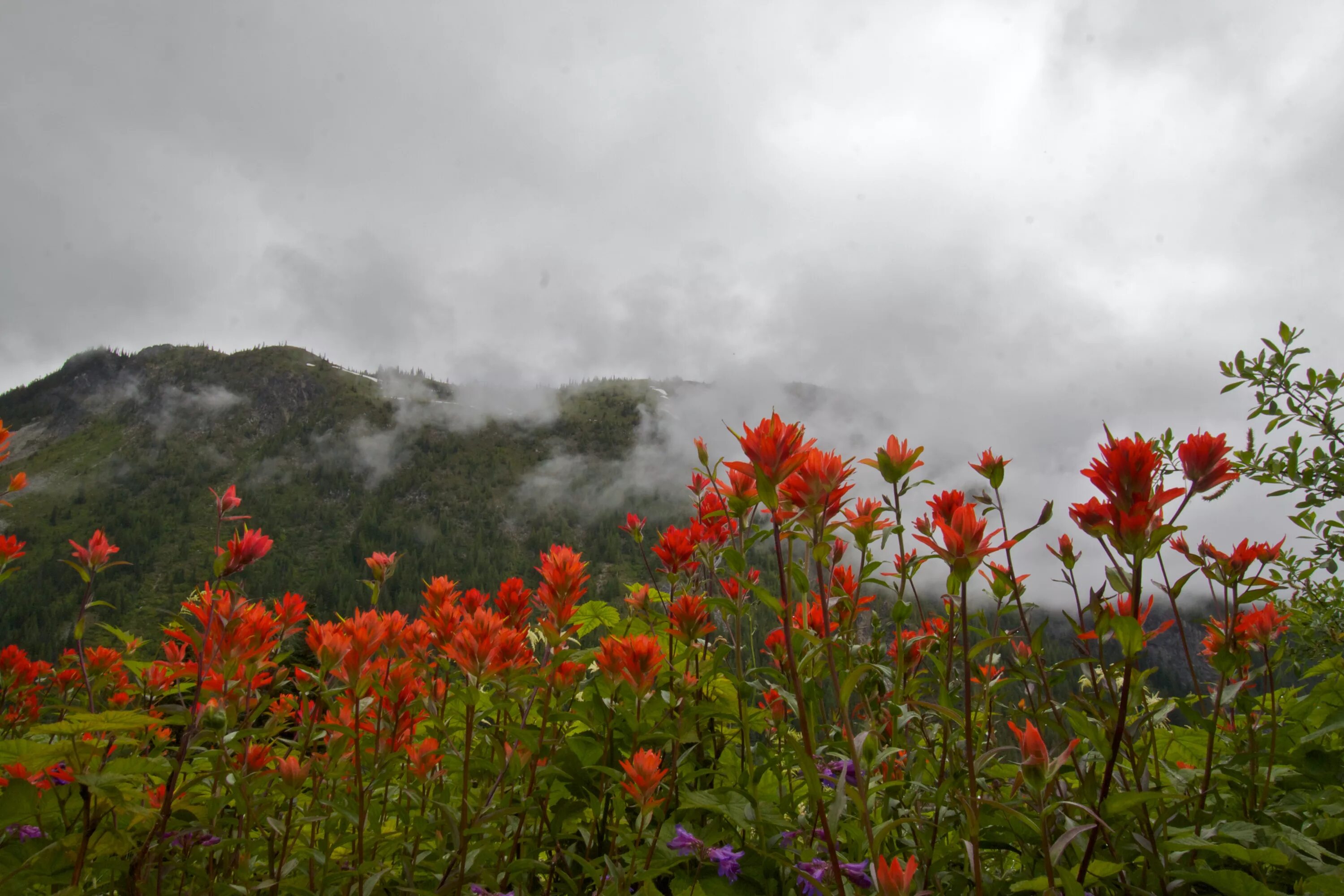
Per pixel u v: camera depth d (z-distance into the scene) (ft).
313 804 7.82
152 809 6.80
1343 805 6.89
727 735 10.19
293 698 9.94
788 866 6.71
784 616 5.70
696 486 11.18
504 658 7.25
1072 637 6.25
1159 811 6.00
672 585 10.80
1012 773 6.16
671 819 7.98
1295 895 5.93
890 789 7.02
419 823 7.51
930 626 9.16
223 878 7.55
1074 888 4.71
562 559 8.11
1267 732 8.12
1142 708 5.88
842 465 6.13
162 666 10.14
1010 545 5.71
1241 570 7.04
